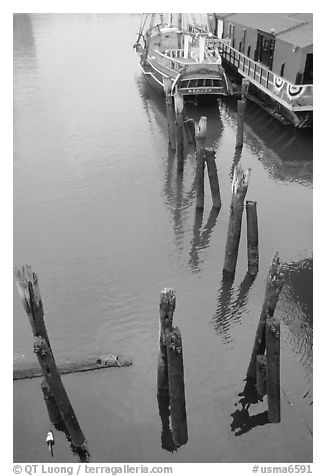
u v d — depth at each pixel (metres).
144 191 24.59
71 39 58.22
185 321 16.27
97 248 20.08
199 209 22.59
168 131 30.00
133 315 16.58
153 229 21.36
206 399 13.58
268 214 22.25
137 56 50.19
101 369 14.40
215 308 16.86
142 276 18.47
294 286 17.64
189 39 39.31
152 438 12.65
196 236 20.83
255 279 18.16
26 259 19.44
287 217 22.03
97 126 32.78
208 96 36.12
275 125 32.50
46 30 63.53
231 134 31.59
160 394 13.52
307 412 13.11
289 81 30.19
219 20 44.28
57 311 16.80
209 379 14.14
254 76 34.72
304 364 14.49
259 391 13.36
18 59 49.19
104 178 25.84
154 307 16.92
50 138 30.80
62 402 11.64
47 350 10.96
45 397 12.44
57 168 26.95
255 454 12.24
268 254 19.45
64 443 12.60
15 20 70.62
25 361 14.59
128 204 23.41
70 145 29.80
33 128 32.28
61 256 19.61
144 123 33.41
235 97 37.50
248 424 12.88
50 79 42.66
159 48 40.53
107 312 16.73
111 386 13.91
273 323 11.52
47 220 22.12
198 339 15.55
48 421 13.08
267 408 13.28
